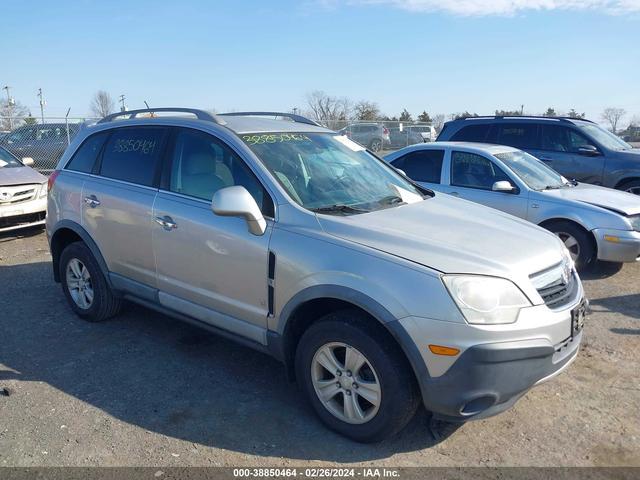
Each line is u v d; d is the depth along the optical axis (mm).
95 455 3184
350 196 3914
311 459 3168
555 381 4078
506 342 2893
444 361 2900
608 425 3521
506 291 2980
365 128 23625
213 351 4602
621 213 6555
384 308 3006
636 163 9031
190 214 3979
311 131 4535
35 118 16375
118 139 4828
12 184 8523
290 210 3543
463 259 3064
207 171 4039
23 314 5410
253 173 3770
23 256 7719
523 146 10109
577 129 9680
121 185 4594
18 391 3910
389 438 3373
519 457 3199
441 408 2984
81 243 5043
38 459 3145
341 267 3188
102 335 4898
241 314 3760
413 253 3111
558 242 3695
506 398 3004
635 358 4453
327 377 3439
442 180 7695
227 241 3719
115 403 3760
